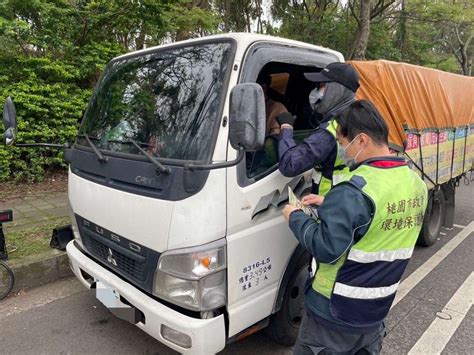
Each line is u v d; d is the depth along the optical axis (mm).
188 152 2129
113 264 2506
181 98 2367
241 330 2270
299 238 1730
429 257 4719
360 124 1658
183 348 2062
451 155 4727
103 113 2883
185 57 2494
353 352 1830
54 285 3697
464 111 5086
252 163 2262
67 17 7008
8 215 3316
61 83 6746
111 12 7238
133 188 2254
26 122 6203
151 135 2379
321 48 2854
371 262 1615
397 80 3502
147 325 2201
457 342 3043
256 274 2297
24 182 6371
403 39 16438
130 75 2828
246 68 2227
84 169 2703
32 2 6195
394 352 2904
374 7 15008
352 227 1532
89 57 7031
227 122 2090
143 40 8094
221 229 2059
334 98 2258
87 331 3018
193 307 2059
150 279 2207
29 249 3902
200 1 10609
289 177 2344
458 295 3793
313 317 1794
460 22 15781
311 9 15891
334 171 2258
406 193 1646
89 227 2672
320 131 2223
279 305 2529
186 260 2021
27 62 6449
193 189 2000
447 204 5293
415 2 14469
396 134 3373
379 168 1646
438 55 23703
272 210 2357
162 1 7488
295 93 3191
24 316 3191
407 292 3836
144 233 2186
